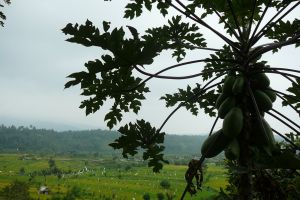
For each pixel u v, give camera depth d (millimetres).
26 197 88500
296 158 3500
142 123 4348
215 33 4445
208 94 5555
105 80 4602
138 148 4469
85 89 4723
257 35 4293
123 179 166750
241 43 4480
